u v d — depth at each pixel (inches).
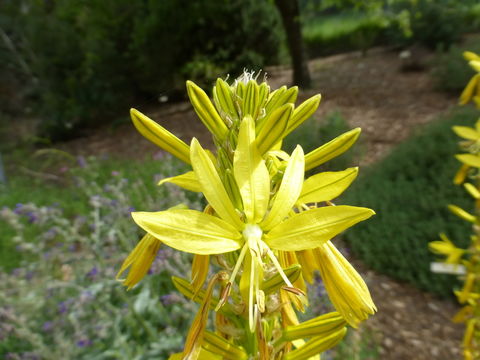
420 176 255.4
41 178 411.8
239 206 43.5
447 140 270.2
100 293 161.3
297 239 41.0
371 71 589.0
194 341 43.3
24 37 616.1
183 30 502.6
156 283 169.9
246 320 48.2
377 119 402.0
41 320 161.0
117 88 543.8
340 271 46.1
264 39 553.3
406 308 193.6
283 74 582.2
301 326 48.6
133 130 514.0
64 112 539.8
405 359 166.6
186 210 40.4
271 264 47.8
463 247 196.1
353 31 778.2
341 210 40.2
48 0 675.4
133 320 150.4
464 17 650.8
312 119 283.7
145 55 506.9
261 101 45.4
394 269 216.7
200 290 48.4
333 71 628.4
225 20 517.0
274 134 41.4
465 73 434.6
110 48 535.8
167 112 449.1
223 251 40.6
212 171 41.6
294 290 42.9
